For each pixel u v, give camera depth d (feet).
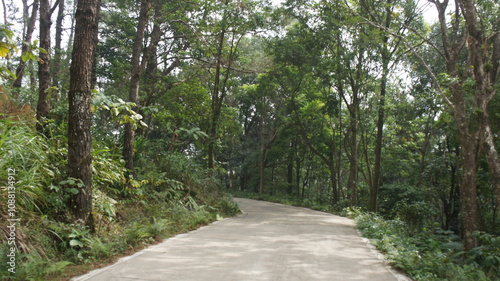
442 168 74.08
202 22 53.93
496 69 40.37
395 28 60.80
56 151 23.57
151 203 33.94
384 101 68.90
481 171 57.16
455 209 75.72
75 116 21.35
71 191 20.17
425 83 66.74
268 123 117.39
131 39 71.15
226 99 112.16
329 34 64.75
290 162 126.62
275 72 77.10
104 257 18.51
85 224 20.81
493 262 24.64
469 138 30.99
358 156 85.15
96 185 27.14
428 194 77.77
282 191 131.03
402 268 19.13
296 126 92.84
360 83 69.05
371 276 17.29
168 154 47.39
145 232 23.43
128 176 33.27
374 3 60.29
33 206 19.20
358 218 45.85
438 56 62.54
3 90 27.12
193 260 18.86
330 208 75.82
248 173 144.56
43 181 20.92
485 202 68.49
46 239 17.43
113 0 63.10
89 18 21.85
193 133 37.52
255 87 100.22
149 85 58.59
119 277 15.33
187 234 27.32
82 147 21.40
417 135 87.30
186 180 44.34
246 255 20.58
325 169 124.36
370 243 27.35
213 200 47.01
